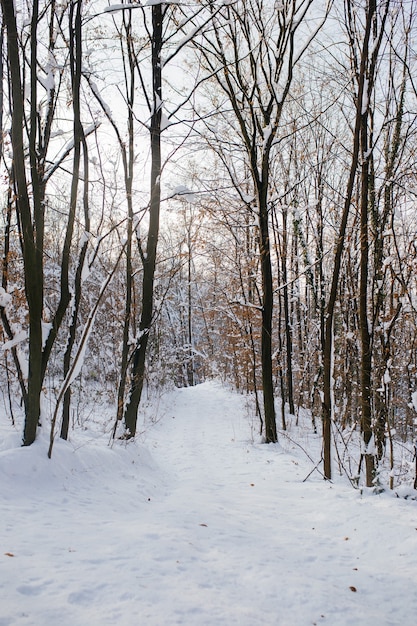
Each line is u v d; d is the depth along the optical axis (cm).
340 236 730
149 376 2033
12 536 363
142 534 405
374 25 695
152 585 304
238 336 1675
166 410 1767
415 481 644
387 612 334
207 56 1088
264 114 1117
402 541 464
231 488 746
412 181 777
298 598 328
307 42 945
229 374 2967
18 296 725
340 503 607
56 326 651
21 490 511
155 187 895
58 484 563
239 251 1402
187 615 272
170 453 1105
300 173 1431
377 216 767
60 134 751
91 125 725
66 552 343
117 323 1434
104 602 273
